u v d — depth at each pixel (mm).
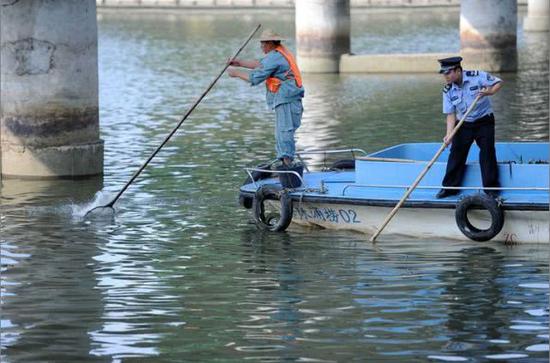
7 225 25844
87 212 26969
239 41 75312
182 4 104062
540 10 81500
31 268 22203
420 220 24094
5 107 31422
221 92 50344
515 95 47500
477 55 56500
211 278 21469
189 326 18625
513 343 17547
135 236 24781
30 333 18312
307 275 21594
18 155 31391
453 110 23891
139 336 18141
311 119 41594
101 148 31828
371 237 24281
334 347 17516
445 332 18109
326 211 24938
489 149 23750
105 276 21641
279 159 25953
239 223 25922
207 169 32281
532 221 23172
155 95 49562
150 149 35656
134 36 80188
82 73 31234
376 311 19250
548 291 20172
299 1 59531
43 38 30719
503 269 21672
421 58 57531
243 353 17297
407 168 24734
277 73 25891
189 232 25109
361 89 50938
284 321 18797
